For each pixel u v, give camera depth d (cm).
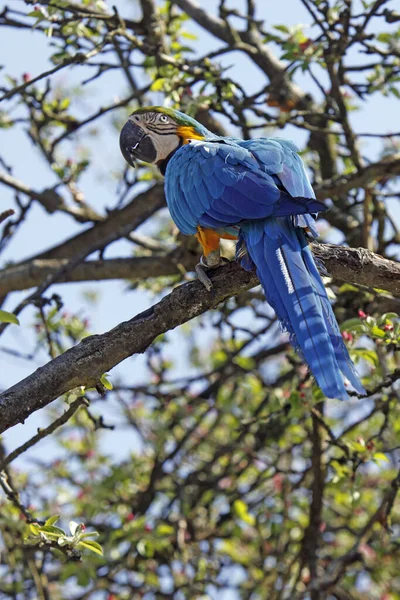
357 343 1060
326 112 1262
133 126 1029
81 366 760
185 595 1206
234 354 1277
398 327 932
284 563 1263
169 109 1027
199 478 1351
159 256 1313
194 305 788
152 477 1266
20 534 1179
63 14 1177
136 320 778
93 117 1303
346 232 1374
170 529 1222
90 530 1225
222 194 827
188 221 868
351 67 1238
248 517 1261
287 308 746
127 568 1223
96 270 1318
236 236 867
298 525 1256
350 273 792
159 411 1271
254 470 1391
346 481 1136
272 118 1212
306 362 721
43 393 755
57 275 1200
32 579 1218
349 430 1122
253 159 848
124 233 1243
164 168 1029
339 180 1238
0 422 743
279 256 772
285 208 782
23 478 1328
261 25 1371
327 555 1336
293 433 1322
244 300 1289
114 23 1189
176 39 1348
